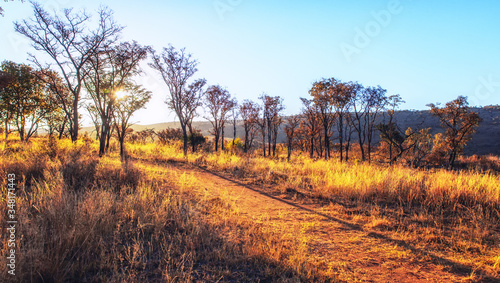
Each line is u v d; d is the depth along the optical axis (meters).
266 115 34.28
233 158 16.73
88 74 15.86
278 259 3.67
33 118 21.69
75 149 12.84
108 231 4.21
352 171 10.30
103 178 7.49
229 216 5.66
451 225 5.54
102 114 14.88
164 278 3.07
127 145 23.98
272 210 6.72
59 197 4.82
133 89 16.72
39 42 14.59
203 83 22.41
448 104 25.84
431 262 3.94
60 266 3.05
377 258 4.05
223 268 3.47
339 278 3.37
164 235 4.17
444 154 26.14
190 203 6.32
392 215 6.28
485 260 3.99
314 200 7.91
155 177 8.70
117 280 2.90
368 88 27.89
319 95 26.78
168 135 36.72
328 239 4.79
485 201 6.58
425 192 7.63
